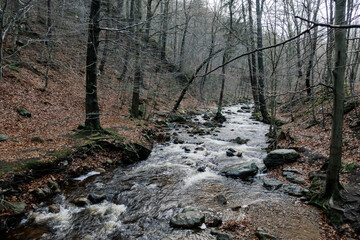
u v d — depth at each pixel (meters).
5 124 10.09
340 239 5.11
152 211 6.62
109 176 8.90
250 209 6.61
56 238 5.38
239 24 19.58
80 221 6.05
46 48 17.83
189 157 11.47
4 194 6.07
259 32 17.31
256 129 18.28
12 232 5.46
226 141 14.72
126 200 7.22
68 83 17.50
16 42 16.16
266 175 9.23
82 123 12.05
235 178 9.01
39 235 5.45
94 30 9.74
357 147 8.66
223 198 7.11
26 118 11.34
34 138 9.20
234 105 36.84
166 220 6.16
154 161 10.85
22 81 13.95
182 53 24.17
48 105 13.60
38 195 6.68
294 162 9.52
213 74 22.84
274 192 7.67
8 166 6.86
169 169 9.90
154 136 14.29
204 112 25.78
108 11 12.05
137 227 5.86
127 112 18.09
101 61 20.58
